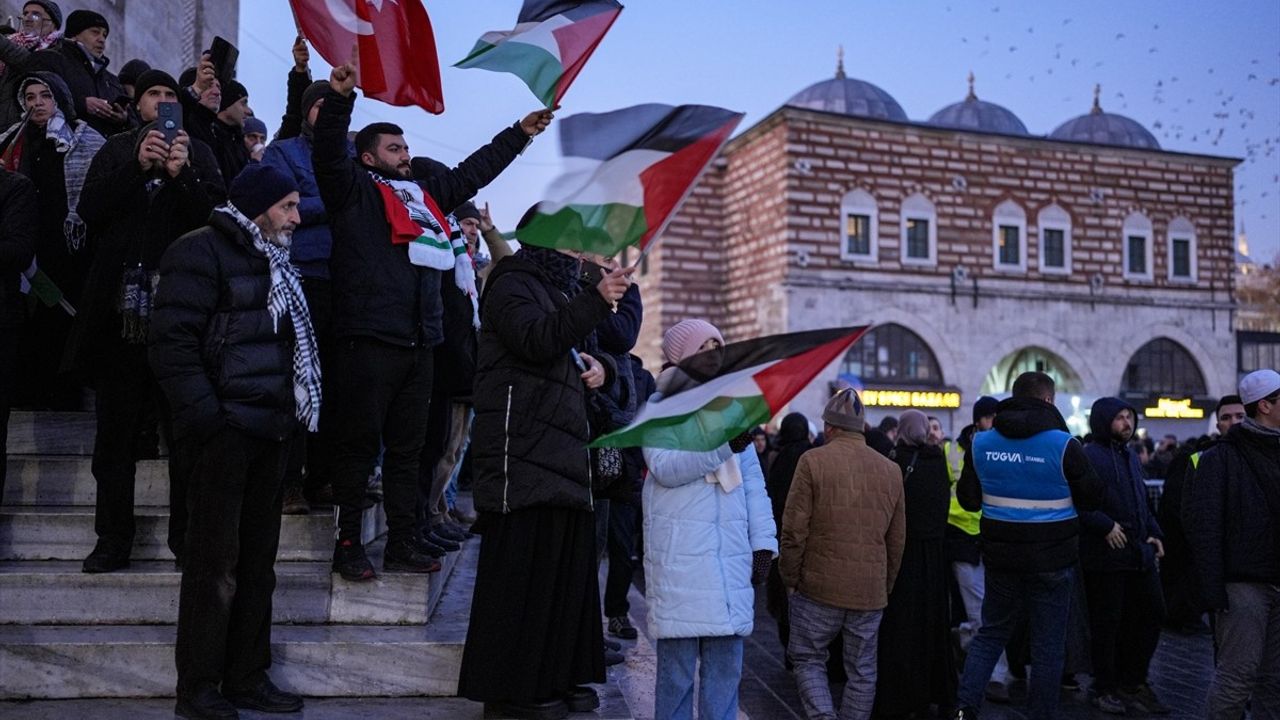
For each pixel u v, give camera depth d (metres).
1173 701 6.96
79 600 4.43
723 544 4.24
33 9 6.80
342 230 4.50
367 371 4.51
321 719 3.98
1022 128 39.38
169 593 4.48
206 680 3.84
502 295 4.08
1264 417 5.12
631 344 5.77
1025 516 5.59
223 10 13.11
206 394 3.79
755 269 31.89
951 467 7.94
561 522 4.05
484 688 3.93
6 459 5.05
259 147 7.19
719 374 3.90
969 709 5.71
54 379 5.86
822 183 30.52
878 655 6.21
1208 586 5.05
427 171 5.37
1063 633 5.59
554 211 3.84
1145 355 33.53
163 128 4.39
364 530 5.41
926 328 30.97
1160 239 33.59
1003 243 32.09
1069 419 23.67
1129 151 33.25
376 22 4.57
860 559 5.33
